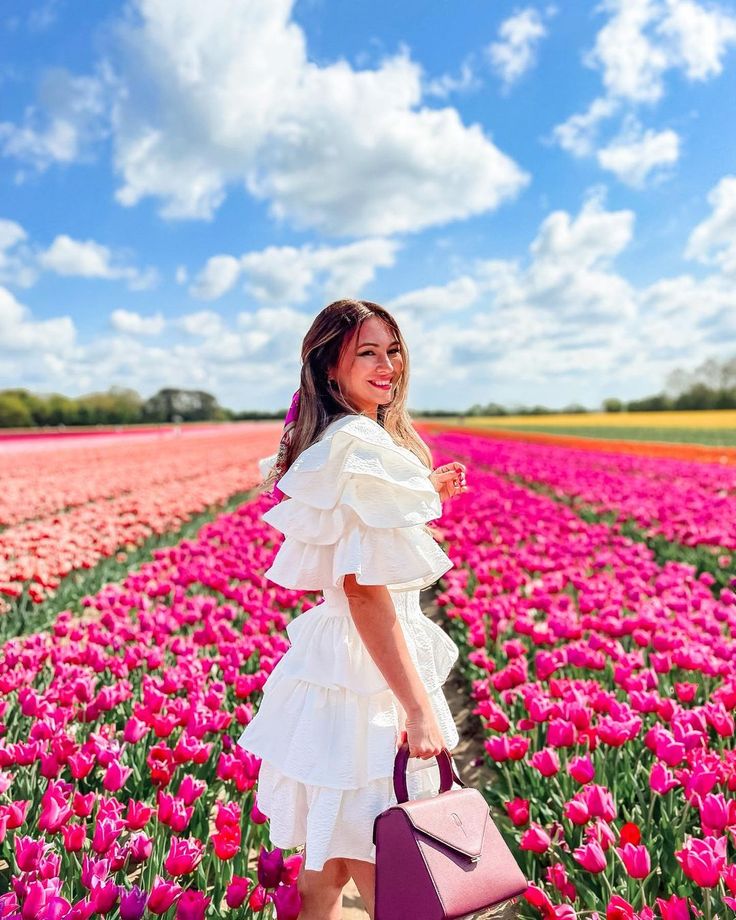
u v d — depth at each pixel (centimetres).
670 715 379
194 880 307
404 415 261
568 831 320
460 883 184
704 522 977
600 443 3703
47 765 335
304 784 220
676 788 357
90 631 539
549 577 684
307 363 234
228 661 479
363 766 212
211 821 394
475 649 579
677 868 293
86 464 2698
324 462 211
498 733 448
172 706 393
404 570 204
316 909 234
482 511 1046
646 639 510
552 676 498
